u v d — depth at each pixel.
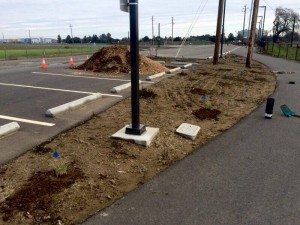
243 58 33.41
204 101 9.95
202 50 52.78
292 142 6.22
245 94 11.44
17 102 8.96
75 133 6.25
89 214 3.60
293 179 4.58
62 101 9.20
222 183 4.42
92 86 11.96
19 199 3.79
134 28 5.37
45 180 4.26
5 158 4.91
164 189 4.23
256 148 5.85
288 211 3.72
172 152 5.58
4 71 17.05
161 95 10.48
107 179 4.45
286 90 12.53
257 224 3.46
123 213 3.64
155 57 30.69
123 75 15.39
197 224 3.46
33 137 5.93
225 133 6.73
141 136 5.90
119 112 8.02
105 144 5.70
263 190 4.23
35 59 30.39
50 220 3.44
